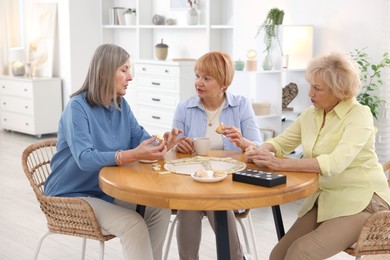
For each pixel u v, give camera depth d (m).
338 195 2.41
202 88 2.90
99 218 2.46
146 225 2.58
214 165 2.48
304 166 2.33
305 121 2.62
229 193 2.01
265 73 5.04
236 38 5.87
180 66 5.94
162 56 6.46
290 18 5.36
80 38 7.46
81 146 2.48
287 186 2.11
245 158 2.57
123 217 2.43
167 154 2.74
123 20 7.25
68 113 2.56
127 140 2.80
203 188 2.09
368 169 2.44
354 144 2.34
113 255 3.49
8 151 6.56
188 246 2.85
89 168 2.46
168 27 6.50
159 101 6.26
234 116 3.01
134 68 6.86
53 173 2.70
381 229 2.25
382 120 4.78
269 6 5.50
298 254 2.31
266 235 3.81
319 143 2.49
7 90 7.72
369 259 3.32
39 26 7.77
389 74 4.71
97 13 7.57
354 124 2.38
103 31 7.58
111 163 2.43
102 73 2.59
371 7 4.75
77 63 7.48
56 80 7.52
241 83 5.17
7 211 4.33
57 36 7.59
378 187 2.43
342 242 2.33
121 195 2.12
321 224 2.40
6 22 8.18
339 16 4.97
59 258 3.44
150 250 2.46
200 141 2.69
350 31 4.91
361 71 4.78
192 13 6.21
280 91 4.96
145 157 2.41
